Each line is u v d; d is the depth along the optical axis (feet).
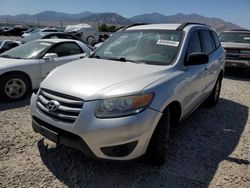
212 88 17.97
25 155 11.68
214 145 13.52
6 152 11.88
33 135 13.58
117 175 10.50
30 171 10.55
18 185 9.71
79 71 11.45
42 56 21.35
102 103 9.36
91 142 9.26
